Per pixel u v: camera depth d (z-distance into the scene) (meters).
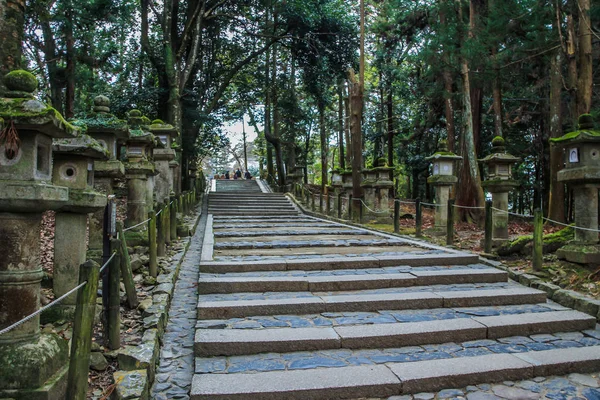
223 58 25.73
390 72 21.09
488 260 7.33
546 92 16.72
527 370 3.96
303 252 7.93
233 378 3.63
